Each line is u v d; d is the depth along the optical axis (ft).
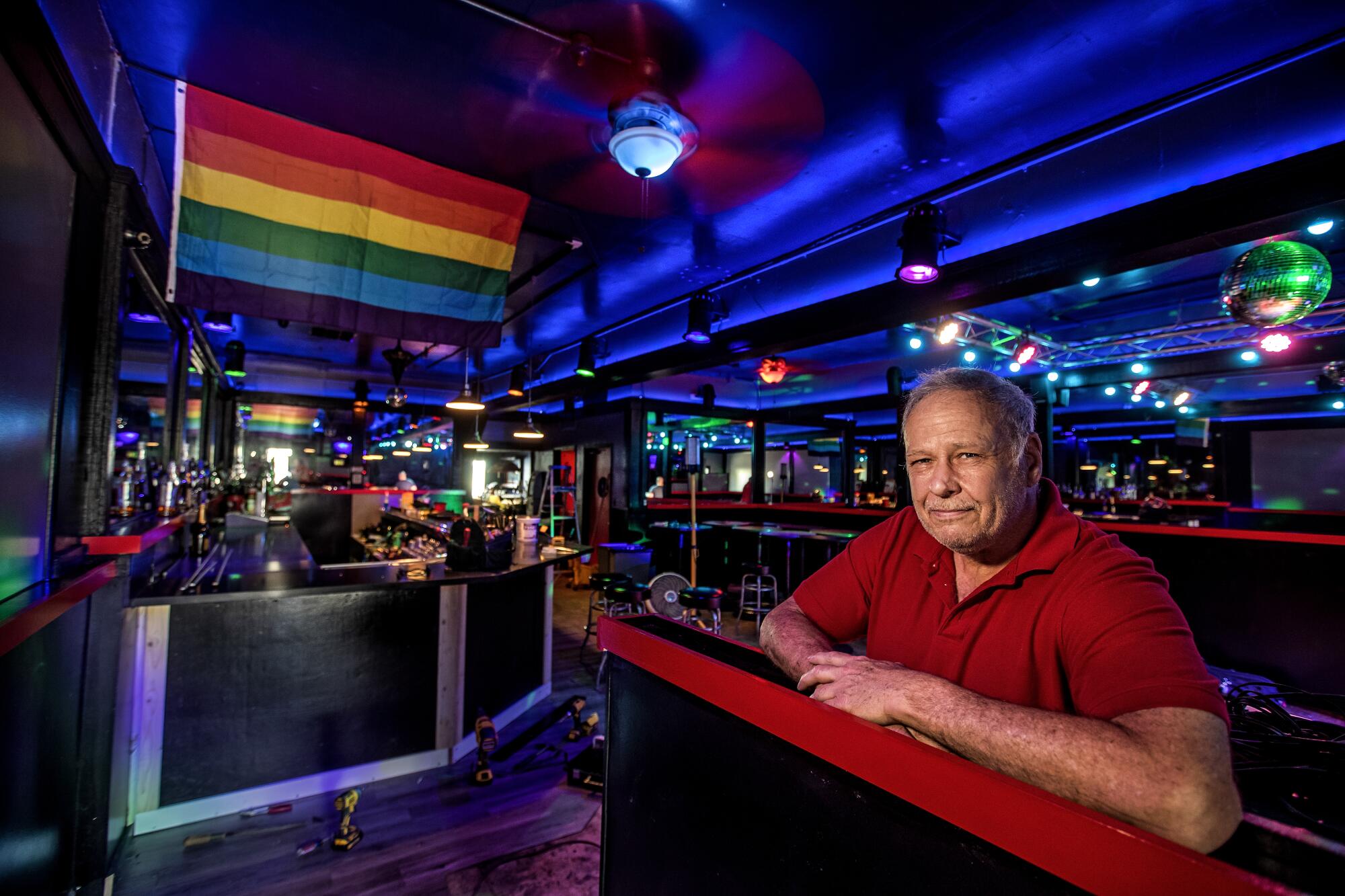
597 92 8.85
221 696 9.00
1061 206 12.07
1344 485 36.96
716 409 39.19
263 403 37.11
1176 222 10.21
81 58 7.14
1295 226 9.50
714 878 3.21
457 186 10.59
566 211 12.76
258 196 9.19
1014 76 8.34
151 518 10.66
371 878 7.57
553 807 9.28
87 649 7.01
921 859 2.18
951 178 11.18
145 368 12.07
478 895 7.28
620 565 24.71
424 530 17.88
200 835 8.40
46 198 5.87
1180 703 2.14
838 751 2.48
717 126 9.58
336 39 7.97
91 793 6.95
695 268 16.39
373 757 10.07
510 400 36.22
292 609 9.50
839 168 10.80
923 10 7.23
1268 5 7.02
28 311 5.55
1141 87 8.57
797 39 7.67
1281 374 32.27
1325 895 1.64
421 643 10.53
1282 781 3.13
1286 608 15.23
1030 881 1.87
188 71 8.63
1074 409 41.96
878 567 4.09
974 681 3.18
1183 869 1.53
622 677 4.23
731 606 20.66
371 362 31.40
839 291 18.02
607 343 25.32
